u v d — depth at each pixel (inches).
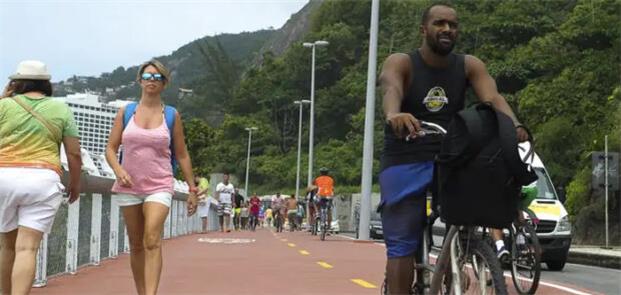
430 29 183.5
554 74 1776.6
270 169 3228.3
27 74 247.1
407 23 2874.0
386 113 172.6
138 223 265.0
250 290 328.5
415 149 182.5
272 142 3528.5
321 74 3540.8
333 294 317.4
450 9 184.7
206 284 348.5
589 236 1055.6
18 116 239.5
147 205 257.3
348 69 3457.2
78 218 386.0
